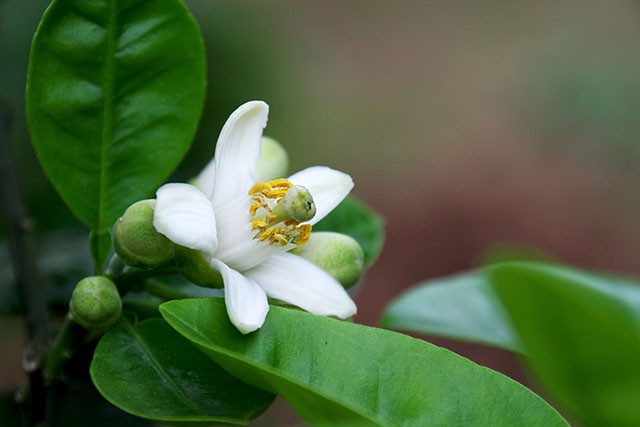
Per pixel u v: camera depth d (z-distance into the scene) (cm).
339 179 41
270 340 38
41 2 56
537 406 38
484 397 38
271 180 42
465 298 50
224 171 40
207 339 38
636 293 46
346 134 156
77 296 39
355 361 38
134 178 42
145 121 41
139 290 41
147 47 41
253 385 38
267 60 68
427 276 135
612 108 137
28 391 41
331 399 36
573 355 42
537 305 42
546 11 175
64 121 41
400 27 184
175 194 39
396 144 156
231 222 40
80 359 44
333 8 187
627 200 141
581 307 41
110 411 45
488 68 171
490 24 179
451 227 142
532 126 147
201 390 39
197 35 41
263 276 40
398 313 50
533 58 152
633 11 155
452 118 161
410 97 167
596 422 43
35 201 53
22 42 56
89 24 41
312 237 41
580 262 139
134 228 39
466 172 150
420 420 38
